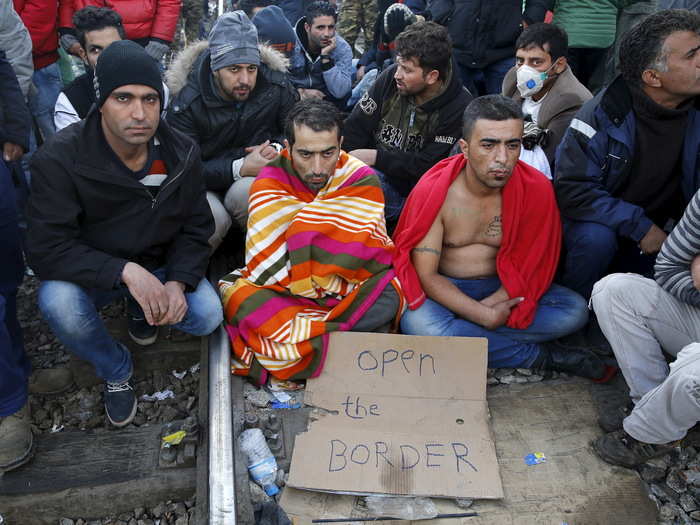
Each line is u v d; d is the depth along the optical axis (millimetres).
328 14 4938
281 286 2713
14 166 3254
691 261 2186
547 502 2180
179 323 2574
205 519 2012
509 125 2430
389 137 3553
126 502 2273
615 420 2451
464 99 3416
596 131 2762
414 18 4887
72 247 2344
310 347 2545
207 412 2381
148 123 2227
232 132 3375
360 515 2096
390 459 2246
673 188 2885
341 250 2666
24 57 3438
